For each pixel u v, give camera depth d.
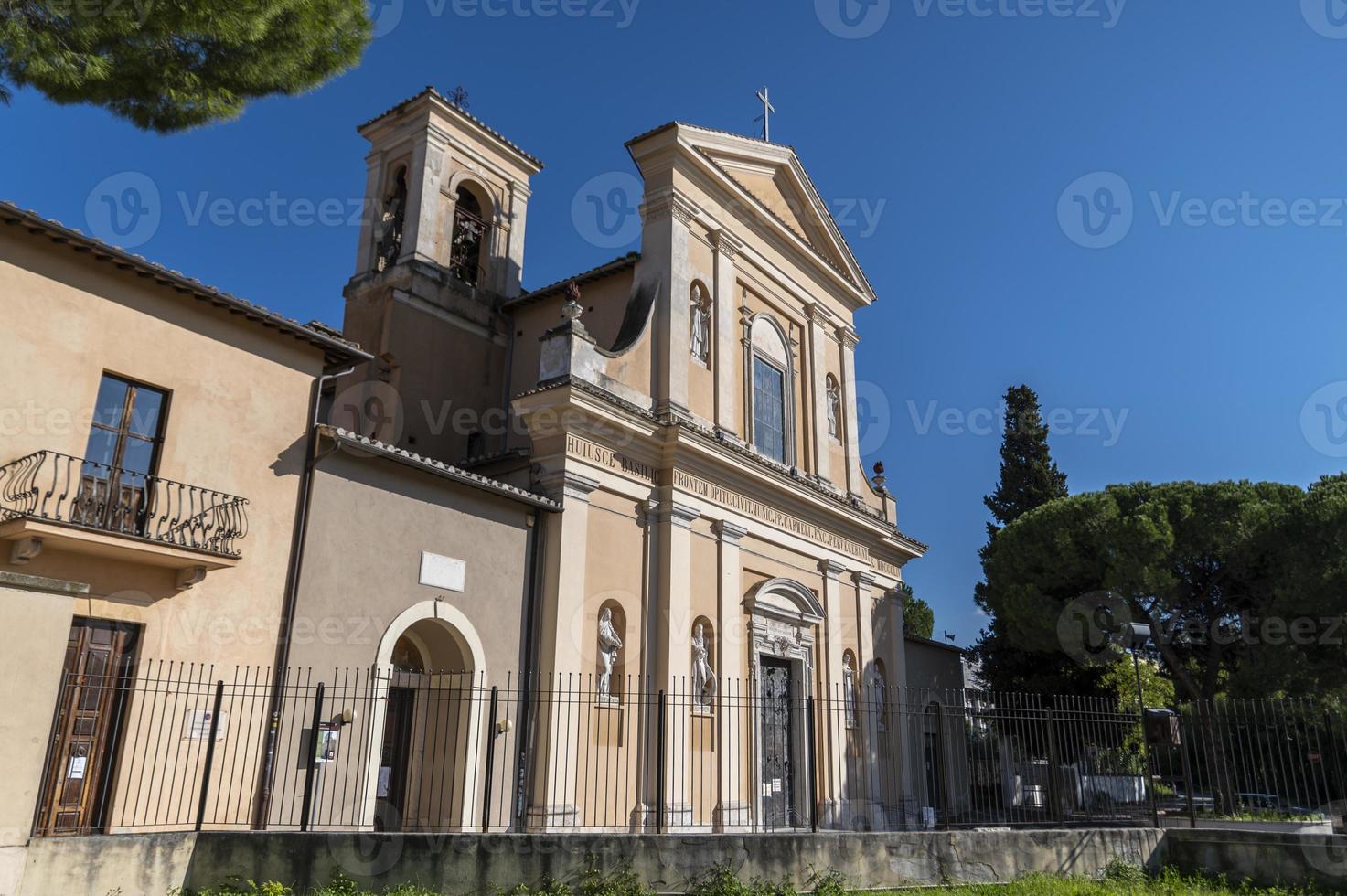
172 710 10.02
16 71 8.20
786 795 18.08
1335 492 22.89
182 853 8.96
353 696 11.55
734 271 19.77
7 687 7.63
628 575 15.60
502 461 15.58
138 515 10.11
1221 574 23.64
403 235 19.38
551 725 13.57
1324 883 11.95
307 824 9.71
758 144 20.80
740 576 17.81
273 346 11.69
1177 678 24.22
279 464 11.44
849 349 23.84
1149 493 24.77
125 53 8.55
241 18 8.47
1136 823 15.05
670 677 15.57
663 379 17.12
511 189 21.59
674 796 15.16
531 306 20.20
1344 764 14.04
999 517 34.03
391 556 12.38
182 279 10.59
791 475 19.31
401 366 17.98
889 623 23.16
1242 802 17.25
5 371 9.34
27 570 9.26
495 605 13.63
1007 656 27.97
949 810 22.52
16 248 9.61
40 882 7.77
